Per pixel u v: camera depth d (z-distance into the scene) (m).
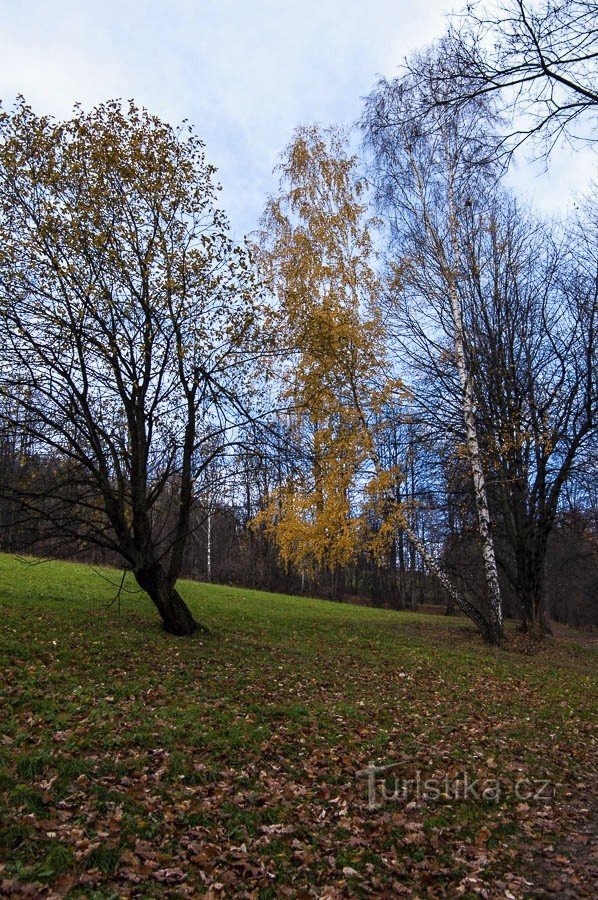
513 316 22.09
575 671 16.12
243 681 10.76
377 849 5.73
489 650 17.72
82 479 13.03
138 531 13.78
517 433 19.17
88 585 21.28
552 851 5.92
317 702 10.02
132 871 4.77
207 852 5.23
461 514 23.12
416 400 18.17
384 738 8.59
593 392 21.12
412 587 48.69
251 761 7.21
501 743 9.00
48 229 11.94
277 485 15.98
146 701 8.82
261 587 45.00
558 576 45.34
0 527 12.27
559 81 5.50
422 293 17.81
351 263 17.38
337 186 17.72
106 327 12.73
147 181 13.11
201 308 13.55
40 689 8.52
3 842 4.76
